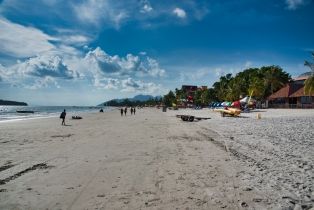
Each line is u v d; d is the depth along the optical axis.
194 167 6.33
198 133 13.73
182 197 4.32
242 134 12.48
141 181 5.24
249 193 4.48
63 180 5.35
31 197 4.38
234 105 35.66
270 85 60.66
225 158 7.29
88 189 4.77
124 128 18.02
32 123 24.81
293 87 48.22
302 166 6.19
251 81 62.22
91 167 6.44
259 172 5.77
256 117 25.42
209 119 25.44
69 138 12.48
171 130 15.87
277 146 8.84
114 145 10.01
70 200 4.23
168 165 6.58
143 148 9.21
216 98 88.75
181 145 9.78
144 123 23.09
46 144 10.48
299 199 4.18
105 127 19.12
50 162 7.05
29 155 8.09
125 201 4.16
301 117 21.19
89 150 8.91
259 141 10.05
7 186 4.98
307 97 42.69
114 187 4.87
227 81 80.25
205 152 8.25
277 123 17.17
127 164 6.73
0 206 4.00
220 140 10.85
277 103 52.38
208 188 4.76
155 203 4.07
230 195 4.39
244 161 6.86
